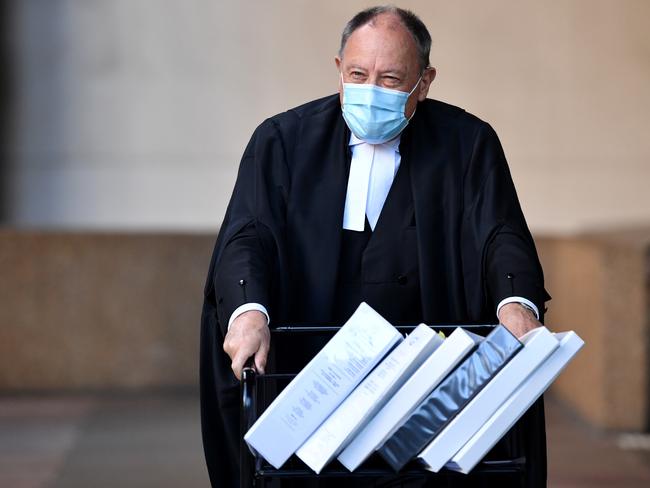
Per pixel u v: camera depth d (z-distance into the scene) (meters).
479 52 27.22
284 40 27.34
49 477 15.06
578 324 18.67
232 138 27.42
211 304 8.09
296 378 6.18
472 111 27.23
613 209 27.30
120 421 18.22
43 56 27.28
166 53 27.34
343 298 7.98
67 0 27.33
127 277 20.00
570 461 15.89
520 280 7.40
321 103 8.29
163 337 20.06
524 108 27.23
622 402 17.27
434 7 27.16
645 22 27.22
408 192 8.00
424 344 6.13
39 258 19.89
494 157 8.05
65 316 19.97
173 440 17.08
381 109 7.59
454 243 7.89
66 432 17.55
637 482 14.82
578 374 18.64
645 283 17.16
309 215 7.95
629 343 17.22
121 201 27.34
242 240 7.73
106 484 14.75
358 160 8.04
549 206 27.34
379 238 7.95
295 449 6.11
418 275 7.95
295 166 8.06
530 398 6.04
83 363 20.02
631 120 27.23
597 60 27.23
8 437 17.17
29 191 27.23
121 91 27.34
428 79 7.94
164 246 20.00
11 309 19.91
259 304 7.20
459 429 6.03
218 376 7.99
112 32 27.34
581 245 18.44
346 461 6.16
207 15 27.34
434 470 6.04
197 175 27.38
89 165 27.34
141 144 27.38
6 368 19.92
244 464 6.29
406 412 6.11
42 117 27.28
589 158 27.30
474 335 6.41
